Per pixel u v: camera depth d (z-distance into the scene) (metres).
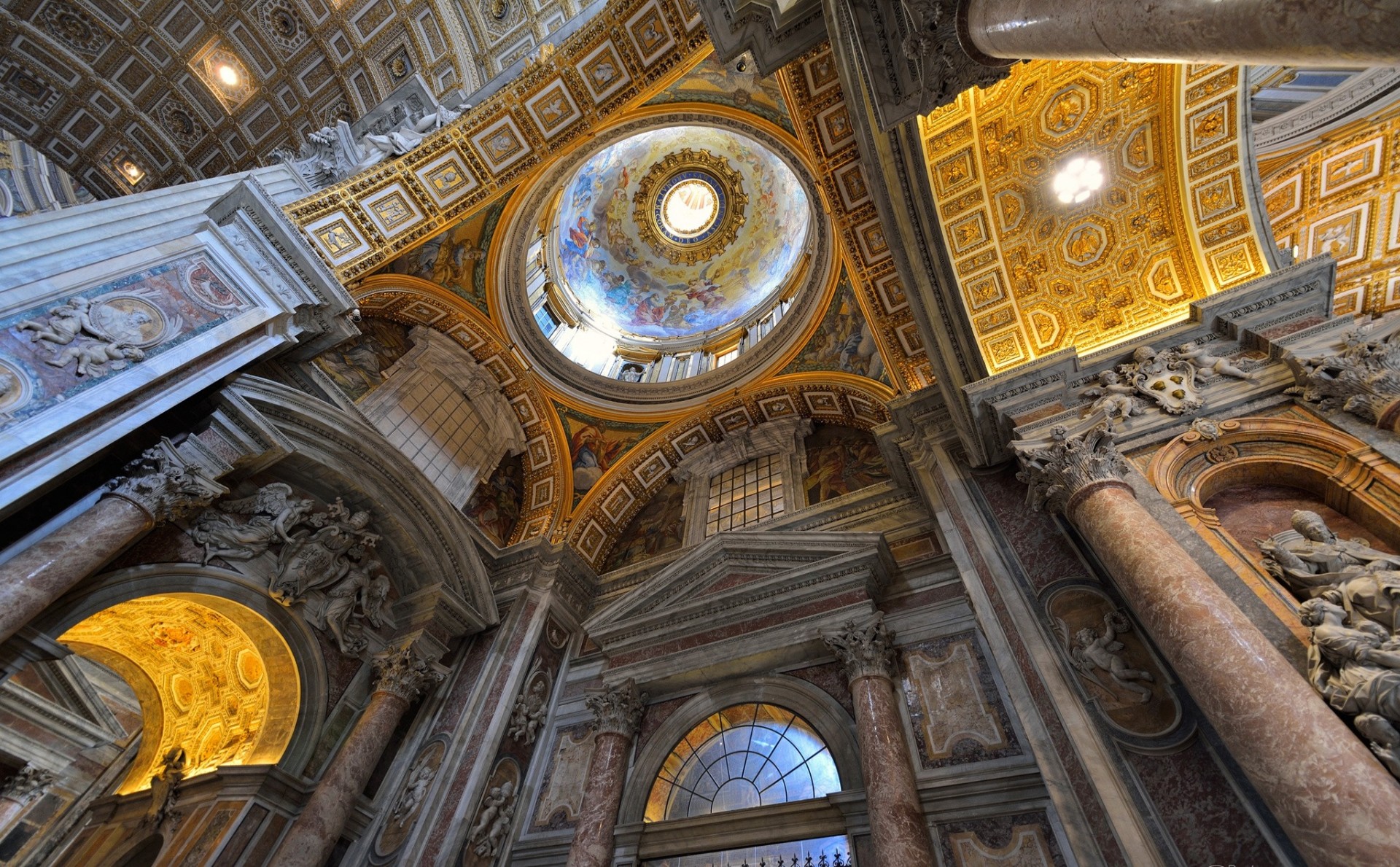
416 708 10.27
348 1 10.67
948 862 6.11
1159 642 4.53
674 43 8.52
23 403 5.41
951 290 7.66
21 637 6.27
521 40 10.12
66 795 11.93
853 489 11.66
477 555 11.16
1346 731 3.58
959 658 7.80
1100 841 4.70
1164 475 5.92
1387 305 9.74
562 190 14.05
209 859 7.39
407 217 9.38
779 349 13.33
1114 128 7.40
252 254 7.98
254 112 11.99
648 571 12.48
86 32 11.10
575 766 9.72
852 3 5.22
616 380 14.16
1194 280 7.42
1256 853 4.09
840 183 9.39
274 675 9.12
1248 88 6.90
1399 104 8.43
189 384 6.93
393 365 12.02
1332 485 5.31
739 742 8.70
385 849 8.52
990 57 4.68
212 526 8.41
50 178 9.49
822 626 8.59
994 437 7.69
